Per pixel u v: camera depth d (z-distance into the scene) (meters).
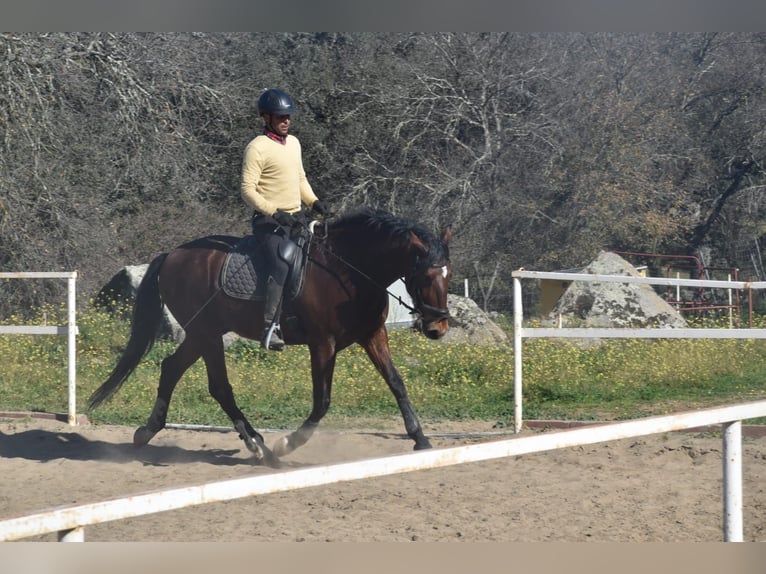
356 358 12.37
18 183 17.73
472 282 25.33
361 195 24.66
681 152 28.09
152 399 10.45
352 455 7.82
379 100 24.48
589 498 6.04
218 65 23.38
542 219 25.55
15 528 2.20
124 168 20.75
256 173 7.02
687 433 8.37
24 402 10.40
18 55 17.58
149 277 7.87
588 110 25.75
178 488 2.46
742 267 31.59
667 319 15.41
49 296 18.02
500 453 2.93
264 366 11.97
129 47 20.45
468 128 25.42
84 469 7.24
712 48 29.19
